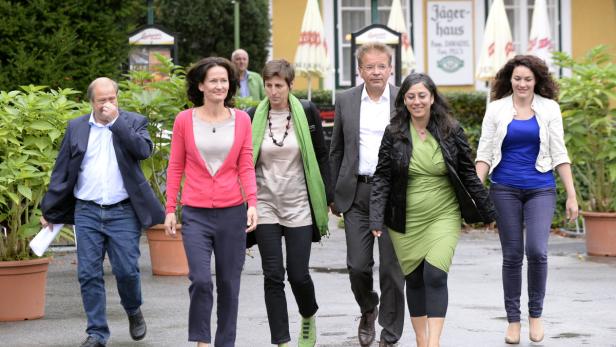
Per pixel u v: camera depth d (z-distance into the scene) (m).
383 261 11.99
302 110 11.90
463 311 14.41
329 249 20.59
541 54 31.22
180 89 17.42
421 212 11.23
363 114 12.28
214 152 11.16
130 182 12.08
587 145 19.70
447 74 39.44
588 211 19.97
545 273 12.53
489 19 31.02
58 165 12.18
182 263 17.61
